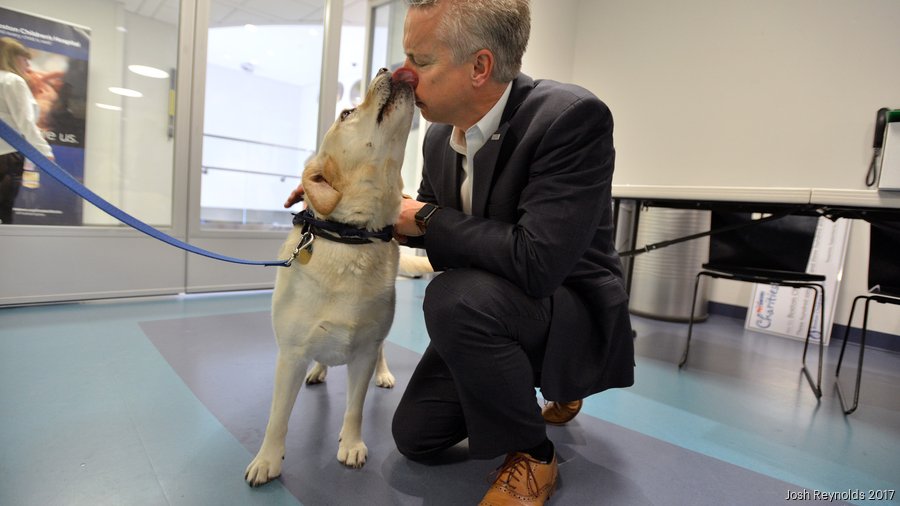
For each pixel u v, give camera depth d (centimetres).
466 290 95
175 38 268
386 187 106
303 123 379
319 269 100
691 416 161
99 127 253
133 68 259
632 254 243
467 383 97
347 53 586
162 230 273
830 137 300
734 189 186
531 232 94
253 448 117
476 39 94
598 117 98
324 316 100
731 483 118
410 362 194
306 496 99
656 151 379
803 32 308
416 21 97
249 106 395
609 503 105
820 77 302
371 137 103
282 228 344
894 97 278
